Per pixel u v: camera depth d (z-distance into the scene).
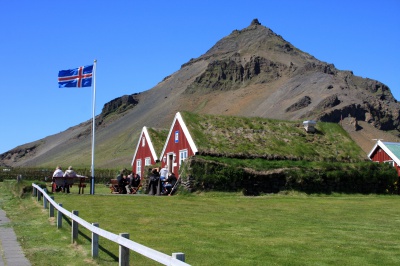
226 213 20.05
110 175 64.12
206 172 29.30
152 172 31.02
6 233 15.18
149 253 8.03
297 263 10.94
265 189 30.56
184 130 34.78
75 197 25.61
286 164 31.97
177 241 13.37
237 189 29.80
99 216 18.25
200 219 17.84
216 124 36.28
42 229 15.68
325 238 14.09
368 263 11.02
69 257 11.94
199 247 12.59
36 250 12.72
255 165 30.97
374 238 14.20
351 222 17.86
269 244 13.04
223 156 32.16
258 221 17.58
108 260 11.43
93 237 11.62
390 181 34.22
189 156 30.86
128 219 17.56
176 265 6.89
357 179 33.12
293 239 13.85
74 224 13.34
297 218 18.83
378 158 46.50
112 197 26.45
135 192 33.81
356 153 37.41
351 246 12.91
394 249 12.59
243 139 35.12
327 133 39.47
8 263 11.41
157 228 15.59
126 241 9.18
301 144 36.47
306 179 31.31
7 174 55.81
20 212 19.94
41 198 22.77
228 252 12.01
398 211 22.12
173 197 27.42
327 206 24.19
